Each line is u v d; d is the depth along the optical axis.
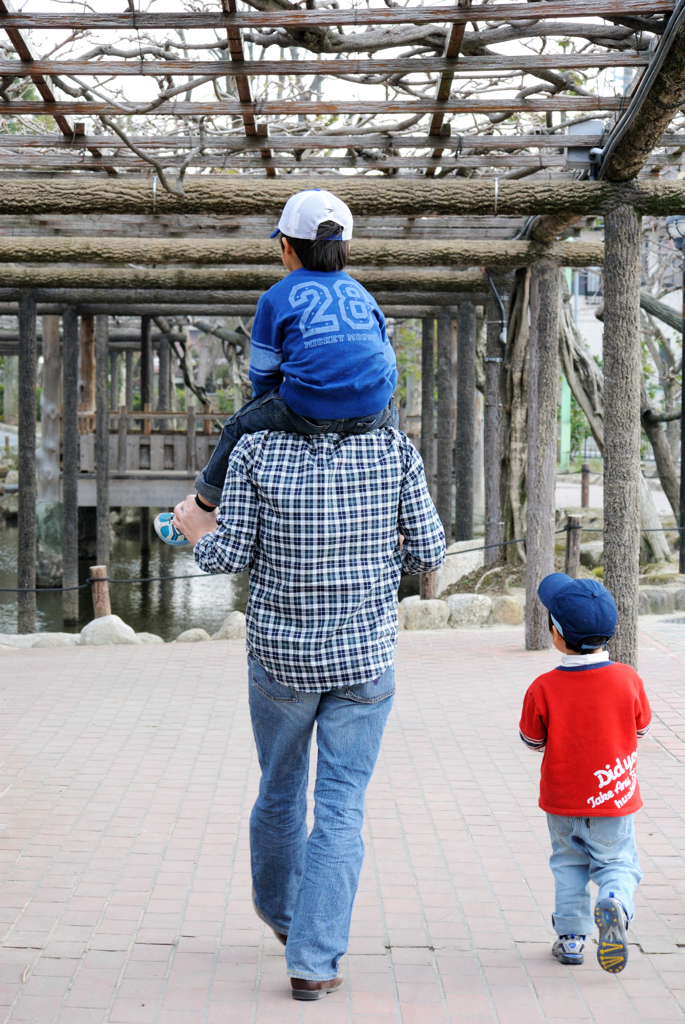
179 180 5.63
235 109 5.40
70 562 14.43
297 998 2.88
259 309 2.69
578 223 8.67
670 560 12.28
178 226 8.43
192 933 3.38
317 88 6.77
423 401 16.89
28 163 6.32
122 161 6.29
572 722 3.00
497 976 3.09
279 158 6.52
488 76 5.35
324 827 2.73
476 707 6.39
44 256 7.65
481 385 18.27
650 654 7.67
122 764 5.27
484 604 9.38
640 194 5.83
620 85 5.71
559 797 3.01
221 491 2.80
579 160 5.93
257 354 2.68
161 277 10.36
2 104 5.25
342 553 2.65
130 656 8.03
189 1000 2.93
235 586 18.33
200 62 4.82
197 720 6.14
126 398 29.98
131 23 4.27
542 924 3.46
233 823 4.43
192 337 38.12
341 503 2.63
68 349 14.25
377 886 3.76
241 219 8.38
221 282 10.26
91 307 14.23
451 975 3.09
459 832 4.31
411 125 5.98
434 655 7.96
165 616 15.39
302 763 2.87
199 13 4.33
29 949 3.26
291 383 2.56
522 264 7.89
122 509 25.94
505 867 3.94
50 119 8.05
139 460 17.81
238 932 3.39
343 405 2.59
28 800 4.71
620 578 6.03
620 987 3.03
